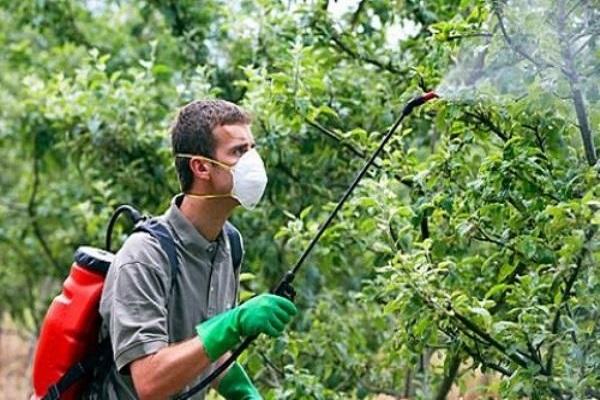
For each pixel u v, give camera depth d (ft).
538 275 13.91
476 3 15.93
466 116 14.58
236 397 14.69
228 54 24.73
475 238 14.52
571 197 13.53
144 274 12.79
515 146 13.70
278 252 22.71
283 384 20.03
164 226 13.17
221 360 14.53
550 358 13.97
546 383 13.71
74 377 13.33
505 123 14.33
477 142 15.61
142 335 12.59
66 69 30.37
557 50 13.62
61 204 30.45
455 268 15.42
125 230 25.27
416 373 19.85
